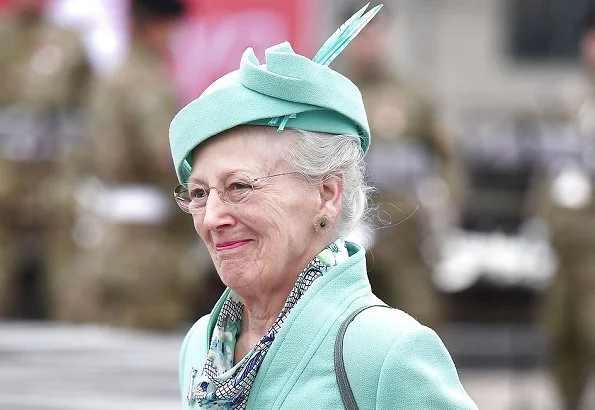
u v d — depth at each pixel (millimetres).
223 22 32125
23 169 31516
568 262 31703
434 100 33219
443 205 31188
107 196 28688
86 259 29484
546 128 33281
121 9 32188
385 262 30391
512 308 36312
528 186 35844
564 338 31922
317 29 38281
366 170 10180
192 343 10398
